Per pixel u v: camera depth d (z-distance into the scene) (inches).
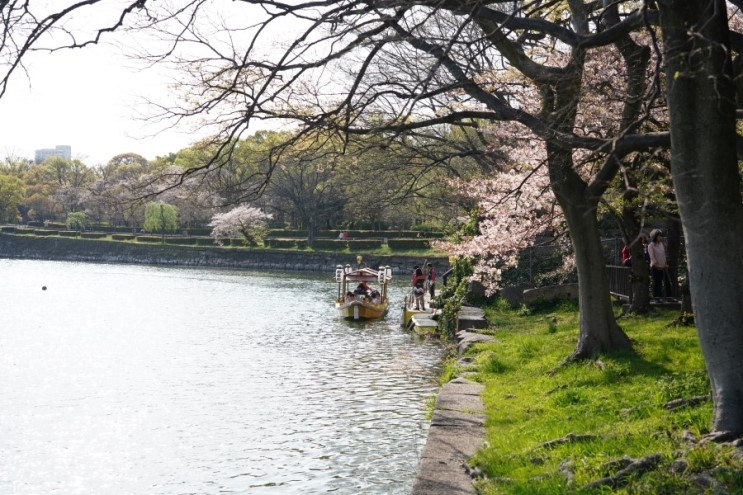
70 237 4566.9
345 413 685.9
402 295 2153.1
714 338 325.7
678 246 893.2
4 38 371.2
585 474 302.5
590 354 571.8
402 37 380.2
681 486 270.1
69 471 542.0
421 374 873.5
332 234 3937.0
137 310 1707.7
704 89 319.3
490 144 711.7
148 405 741.9
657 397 416.2
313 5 398.9
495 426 434.0
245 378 875.4
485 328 941.8
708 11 316.8
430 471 352.5
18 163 6653.5
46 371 940.0
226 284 2536.9
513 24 414.0
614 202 618.2
